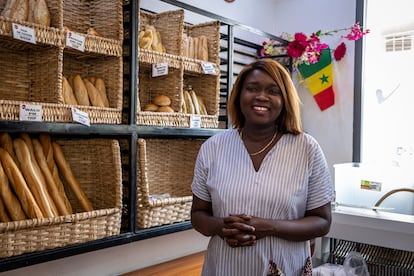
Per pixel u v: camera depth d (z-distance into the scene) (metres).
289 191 1.18
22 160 1.53
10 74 1.70
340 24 3.00
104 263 2.08
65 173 1.68
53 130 1.48
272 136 1.26
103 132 1.65
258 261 1.18
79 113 1.56
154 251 2.31
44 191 1.52
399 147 2.92
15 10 1.50
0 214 1.42
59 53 1.55
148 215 1.80
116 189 1.68
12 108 1.39
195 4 2.67
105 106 1.76
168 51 2.08
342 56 2.97
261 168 1.21
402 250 1.39
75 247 1.50
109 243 1.63
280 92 1.23
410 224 1.32
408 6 2.86
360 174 1.88
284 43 2.93
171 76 2.07
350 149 2.96
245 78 1.28
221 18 2.20
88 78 1.83
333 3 3.04
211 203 1.32
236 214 1.19
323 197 1.23
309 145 1.24
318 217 1.22
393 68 2.95
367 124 3.01
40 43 1.49
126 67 1.79
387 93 2.97
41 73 1.66
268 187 1.18
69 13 1.85
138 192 1.79
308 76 3.10
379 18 2.98
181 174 2.33
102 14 1.83
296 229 1.16
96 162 1.79
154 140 2.20
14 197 1.45
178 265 2.23
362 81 2.91
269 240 1.18
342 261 1.53
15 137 1.61
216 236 1.25
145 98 2.19
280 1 3.28
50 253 1.42
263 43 3.06
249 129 1.27
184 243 2.50
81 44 1.60
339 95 3.01
